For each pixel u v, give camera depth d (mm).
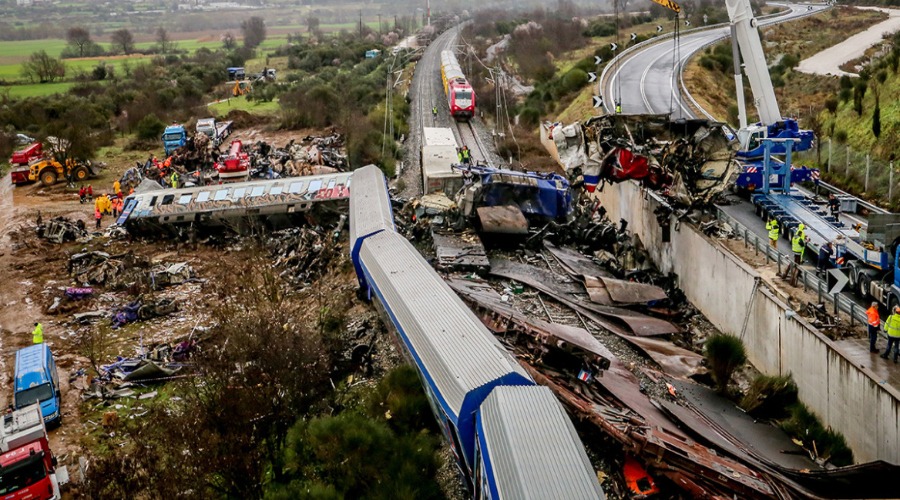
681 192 38875
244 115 85000
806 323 26453
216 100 105625
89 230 52750
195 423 23281
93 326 37750
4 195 62938
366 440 22688
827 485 20844
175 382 30969
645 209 42531
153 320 37719
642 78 72375
